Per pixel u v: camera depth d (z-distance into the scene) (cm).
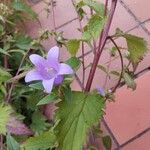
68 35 26
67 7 28
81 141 16
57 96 15
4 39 24
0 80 18
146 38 25
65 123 16
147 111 22
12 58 24
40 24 27
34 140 16
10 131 16
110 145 21
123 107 22
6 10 25
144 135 21
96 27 15
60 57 25
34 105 20
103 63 24
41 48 24
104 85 23
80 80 24
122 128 22
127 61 24
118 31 18
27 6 26
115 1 15
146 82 23
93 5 16
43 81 14
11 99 22
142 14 26
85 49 25
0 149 18
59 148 16
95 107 16
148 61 24
